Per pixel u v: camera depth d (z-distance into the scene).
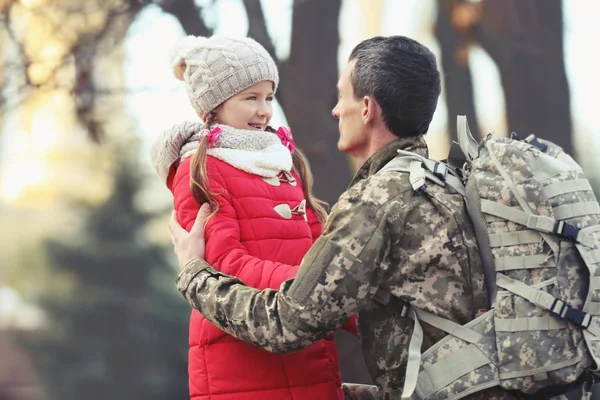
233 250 3.62
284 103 10.74
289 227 3.82
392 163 3.52
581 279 3.26
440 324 3.31
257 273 3.53
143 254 14.45
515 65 12.99
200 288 3.53
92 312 14.18
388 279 3.40
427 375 3.26
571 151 12.95
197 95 3.94
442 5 12.95
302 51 10.73
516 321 3.21
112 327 14.01
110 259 14.41
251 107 3.93
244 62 3.90
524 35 12.98
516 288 3.23
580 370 3.21
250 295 3.42
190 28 10.94
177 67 4.10
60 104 12.84
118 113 12.29
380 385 3.46
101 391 13.86
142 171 14.59
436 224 3.36
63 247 14.50
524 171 3.32
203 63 3.91
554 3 12.97
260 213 3.76
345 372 9.88
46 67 11.52
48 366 14.12
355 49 3.78
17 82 11.59
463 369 3.23
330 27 10.81
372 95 3.67
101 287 14.29
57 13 11.44
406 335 3.39
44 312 14.34
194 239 3.65
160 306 14.20
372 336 3.49
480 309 3.31
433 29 13.05
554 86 13.00
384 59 3.65
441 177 3.46
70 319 14.16
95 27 11.54
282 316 3.34
